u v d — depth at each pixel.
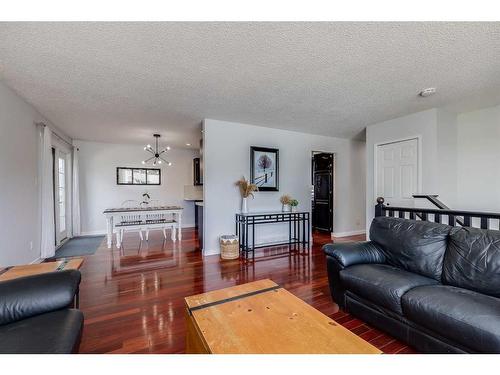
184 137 5.42
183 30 1.75
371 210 4.38
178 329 1.88
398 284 1.74
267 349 1.06
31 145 3.37
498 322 1.21
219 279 2.94
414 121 3.75
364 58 2.14
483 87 2.78
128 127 4.53
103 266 3.44
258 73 2.41
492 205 3.46
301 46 1.95
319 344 1.09
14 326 1.16
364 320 1.96
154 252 4.22
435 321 1.41
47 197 3.74
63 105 3.31
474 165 3.64
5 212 2.68
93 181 5.95
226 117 3.94
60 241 4.85
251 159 4.41
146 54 2.06
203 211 4.12
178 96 3.00
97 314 2.11
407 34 1.80
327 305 2.30
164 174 6.77
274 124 4.39
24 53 2.03
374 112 3.69
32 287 1.31
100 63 2.20
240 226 4.27
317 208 6.29
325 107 3.45
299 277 3.02
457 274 1.74
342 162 5.63
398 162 3.99
